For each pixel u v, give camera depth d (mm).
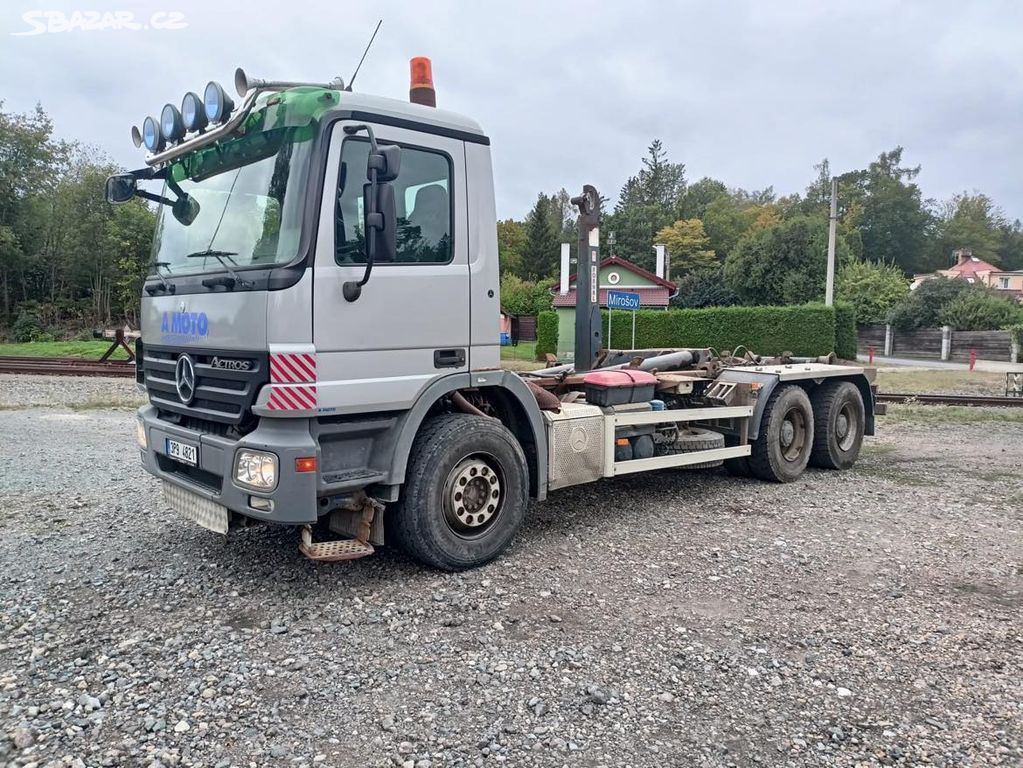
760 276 49656
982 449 10367
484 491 5211
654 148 93812
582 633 4113
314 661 3748
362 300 4465
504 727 3170
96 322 45812
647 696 3445
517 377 5398
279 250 4305
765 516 6617
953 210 100625
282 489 4191
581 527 6195
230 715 3238
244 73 4320
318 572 5023
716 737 3127
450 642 3990
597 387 6352
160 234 5387
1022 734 3156
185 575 4945
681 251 73000
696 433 7473
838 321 32094
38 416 12273
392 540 5156
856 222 84188
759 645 3984
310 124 4309
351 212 4438
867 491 7668
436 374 4891
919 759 2975
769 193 106625
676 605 4527
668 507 6914
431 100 5328
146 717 3195
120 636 4004
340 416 4480
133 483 7547
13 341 39938
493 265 5219
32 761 2863
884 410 9281
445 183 4945
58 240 46000
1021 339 36594
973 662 3811
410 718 3240
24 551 5395
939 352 40812
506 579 4941
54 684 3471
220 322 4512
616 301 10281
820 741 3104
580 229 7641
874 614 4410
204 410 4688
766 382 7832
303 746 3023
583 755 2986
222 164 4816
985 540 5898
